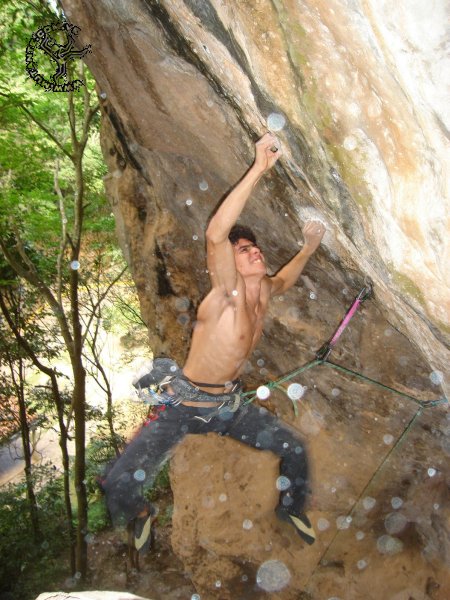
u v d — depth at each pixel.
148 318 5.40
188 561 4.16
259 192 3.26
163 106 3.39
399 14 1.30
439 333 2.07
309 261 3.50
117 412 11.73
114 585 8.68
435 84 1.34
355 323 3.62
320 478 4.03
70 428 10.93
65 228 7.92
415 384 3.38
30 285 9.80
